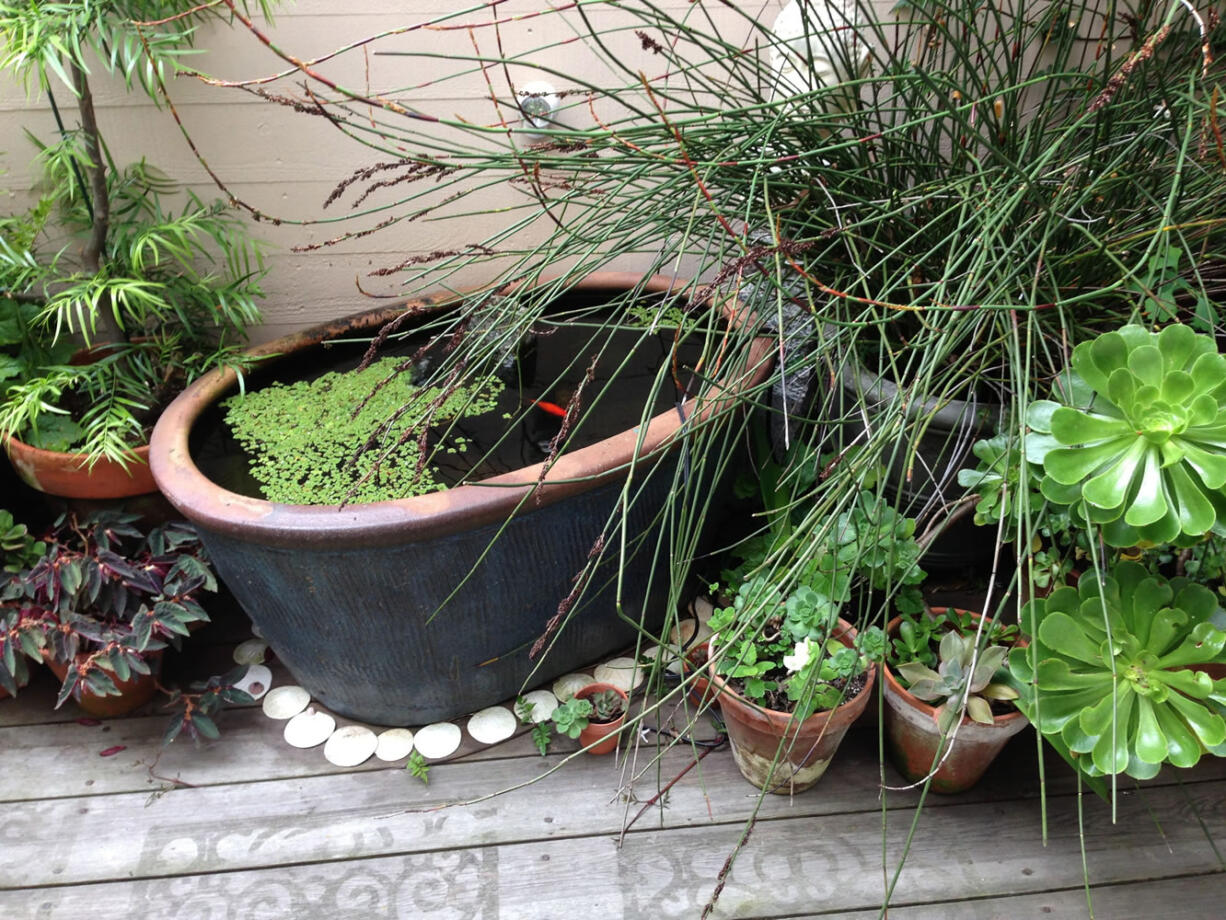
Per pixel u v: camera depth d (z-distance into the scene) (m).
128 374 1.81
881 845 1.45
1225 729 1.07
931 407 1.46
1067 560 1.34
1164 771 1.56
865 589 1.63
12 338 1.70
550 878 1.43
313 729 1.68
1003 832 1.47
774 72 1.78
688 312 1.22
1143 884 1.40
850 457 1.34
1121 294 1.36
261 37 1.11
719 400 1.34
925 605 1.55
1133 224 1.48
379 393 1.79
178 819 1.52
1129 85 1.46
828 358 1.35
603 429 1.70
